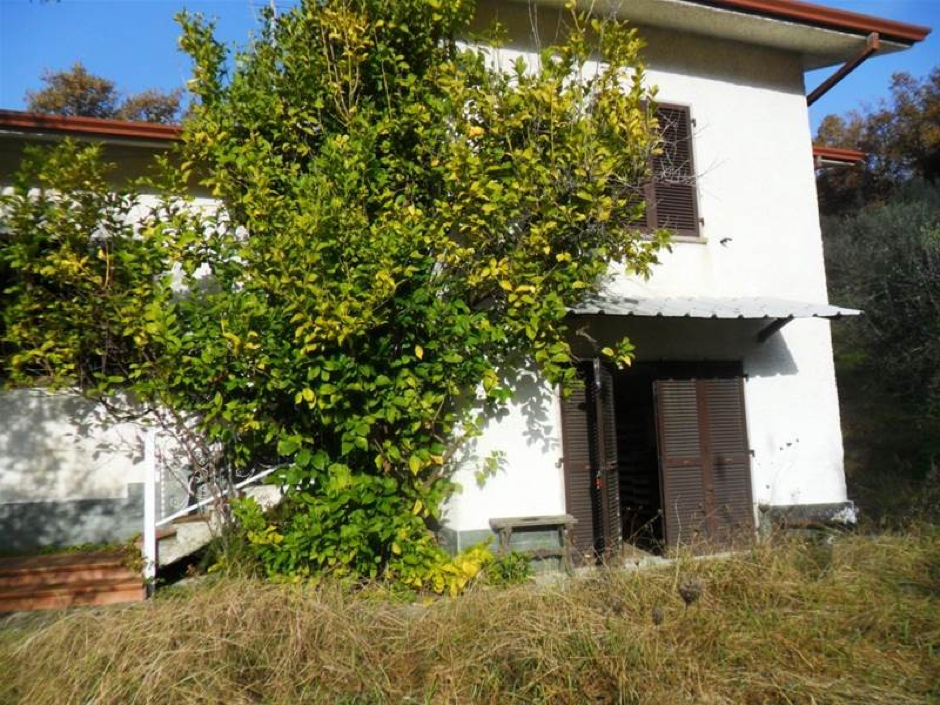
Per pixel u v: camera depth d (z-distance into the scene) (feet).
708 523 23.66
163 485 21.54
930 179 65.05
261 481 20.84
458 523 20.98
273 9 20.80
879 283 40.81
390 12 19.62
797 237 26.53
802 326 25.99
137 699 11.18
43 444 21.67
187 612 13.19
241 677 12.23
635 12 24.23
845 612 15.14
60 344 19.08
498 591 15.26
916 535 19.65
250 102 19.17
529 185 18.58
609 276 22.86
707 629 13.98
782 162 26.78
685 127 25.55
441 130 19.34
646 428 27.61
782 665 13.23
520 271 18.88
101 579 18.10
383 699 11.80
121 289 18.97
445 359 18.07
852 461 32.91
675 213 25.16
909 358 37.60
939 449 31.12
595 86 20.33
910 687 12.59
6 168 22.09
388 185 19.57
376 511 17.40
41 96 62.95
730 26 25.34
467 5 20.45
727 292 25.30
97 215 18.53
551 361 19.42
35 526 21.31
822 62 28.17
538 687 11.95
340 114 19.88
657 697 11.76
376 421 18.25
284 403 18.53
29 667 12.35
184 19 19.57
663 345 24.23
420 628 13.83
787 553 17.76
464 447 21.03
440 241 18.49
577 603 14.52
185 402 18.30
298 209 17.70
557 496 22.07
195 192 23.06
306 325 16.25
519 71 19.25
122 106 64.18
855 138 71.31
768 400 25.21
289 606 13.69
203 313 18.22
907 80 67.72
